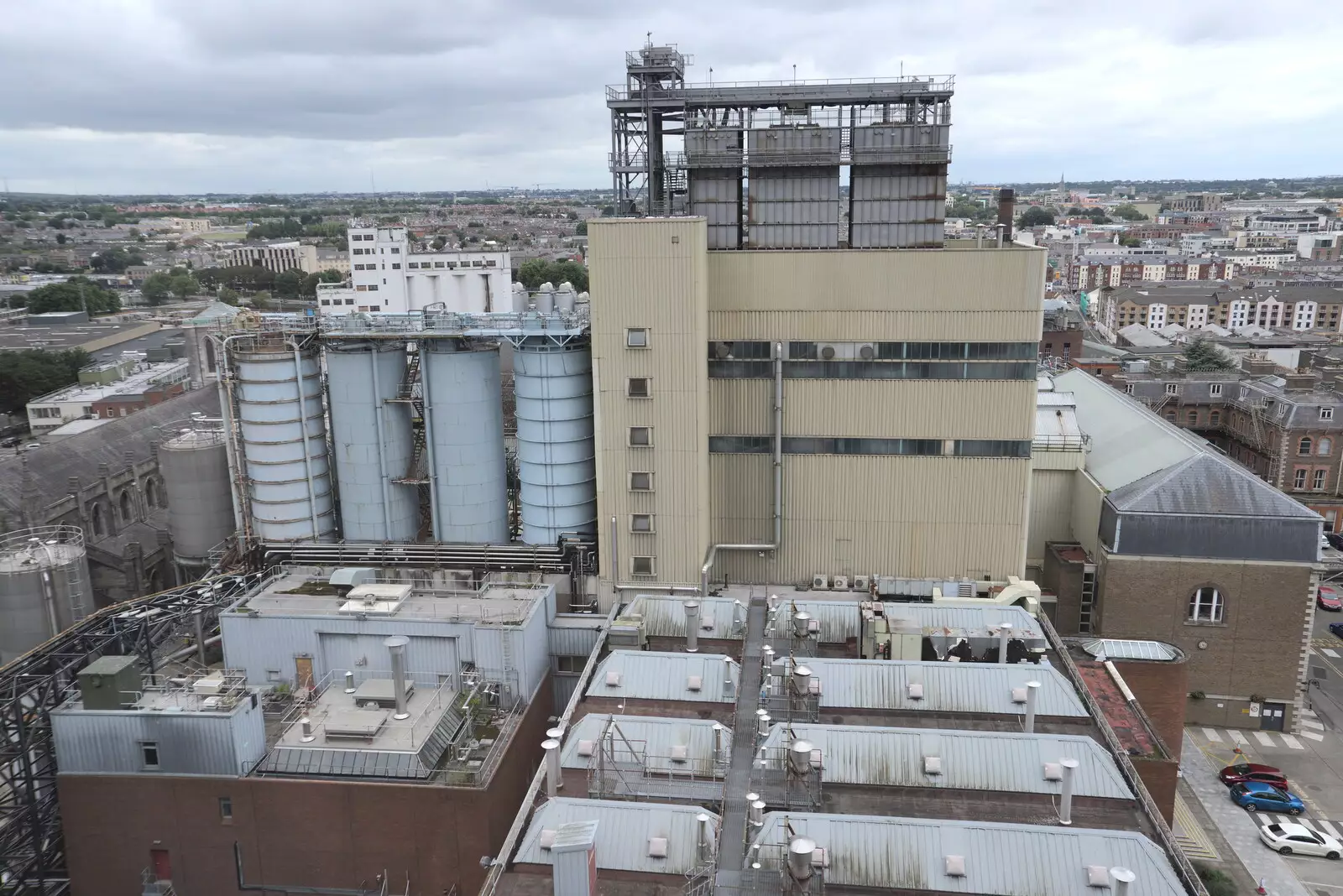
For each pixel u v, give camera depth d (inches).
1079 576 2618.1
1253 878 1921.8
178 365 6382.9
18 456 3385.8
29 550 2346.2
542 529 2293.3
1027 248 2055.9
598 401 2123.5
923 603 2003.0
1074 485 2928.2
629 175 2507.4
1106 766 1446.9
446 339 2260.1
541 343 2191.2
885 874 1237.7
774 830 1285.7
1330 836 2000.5
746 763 1540.4
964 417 2164.1
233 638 2023.9
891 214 2220.7
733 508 2298.2
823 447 2234.3
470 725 1820.9
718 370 2220.7
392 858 1674.5
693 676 1750.7
